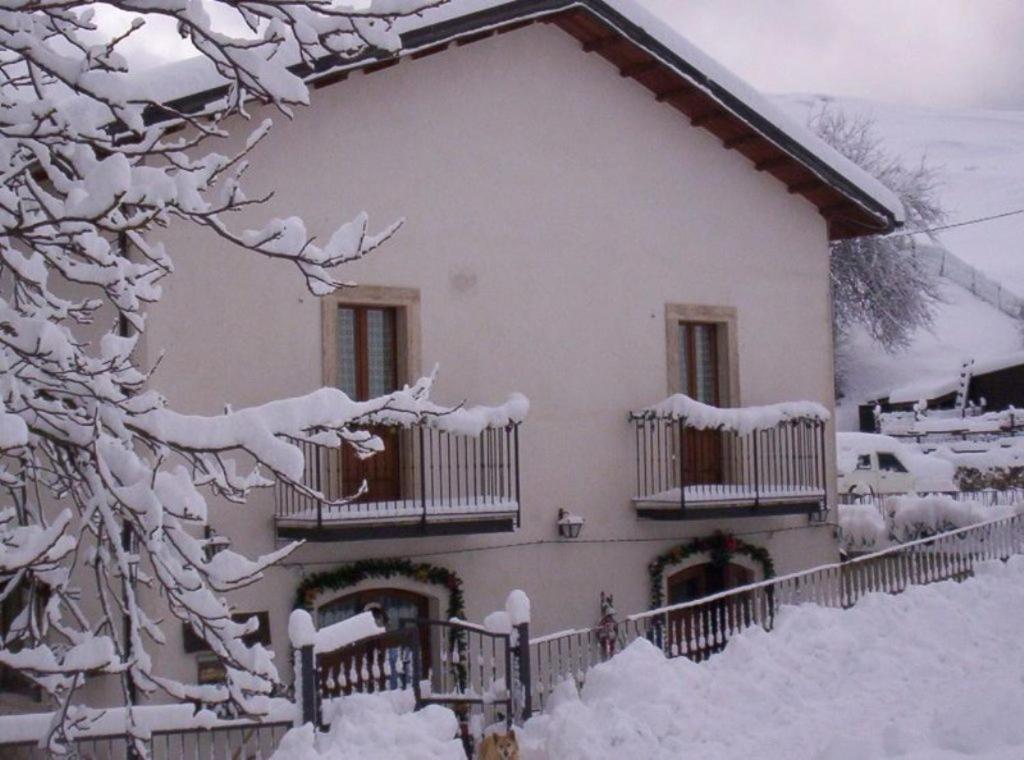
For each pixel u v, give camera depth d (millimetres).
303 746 9320
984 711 10875
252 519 13070
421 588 14094
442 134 14727
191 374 12820
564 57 15828
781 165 17422
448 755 9812
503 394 15016
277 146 13516
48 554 6996
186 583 7387
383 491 14164
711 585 16797
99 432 7281
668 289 16562
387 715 9992
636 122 16422
